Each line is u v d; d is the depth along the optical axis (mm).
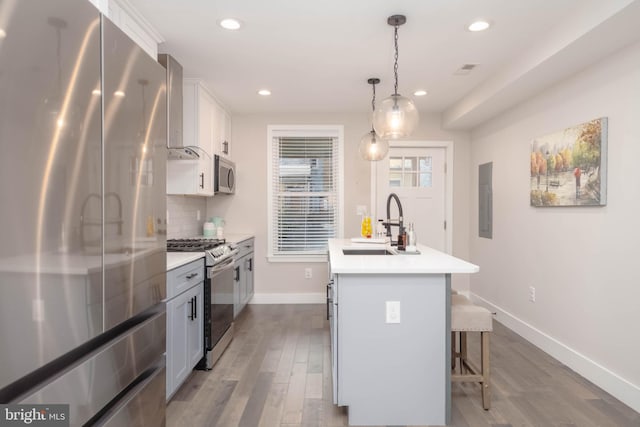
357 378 2064
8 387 870
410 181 4742
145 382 1442
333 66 3145
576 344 2750
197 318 2617
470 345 3258
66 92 975
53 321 927
